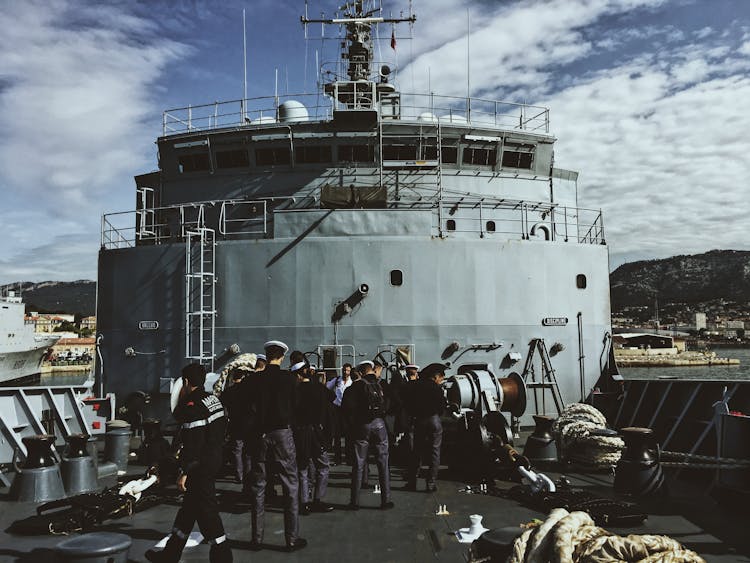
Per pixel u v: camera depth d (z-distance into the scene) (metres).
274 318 13.23
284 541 6.45
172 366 13.70
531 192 16.48
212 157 15.86
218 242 13.60
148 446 10.81
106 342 14.14
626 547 4.07
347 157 15.59
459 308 13.35
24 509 7.88
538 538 4.35
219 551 5.40
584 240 16.52
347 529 6.86
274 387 6.30
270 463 6.23
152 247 14.09
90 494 7.67
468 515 7.43
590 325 14.35
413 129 15.45
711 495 8.35
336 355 13.05
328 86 17.91
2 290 81.94
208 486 5.41
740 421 7.93
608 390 14.17
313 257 13.31
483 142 15.90
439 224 13.99
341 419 10.62
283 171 15.68
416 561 5.82
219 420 5.55
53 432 11.34
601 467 9.92
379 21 18.62
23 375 83.50
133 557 5.92
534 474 8.28
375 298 13.20
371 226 13.45
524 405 11.11
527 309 13.76
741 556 5.91
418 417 8.77
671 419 10.70
